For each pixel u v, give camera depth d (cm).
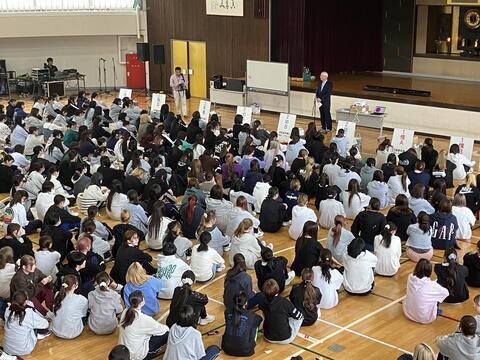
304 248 991
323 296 920
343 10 2552
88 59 2945
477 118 1884
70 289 850
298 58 2386
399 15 2647
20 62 2859
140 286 870
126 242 965
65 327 848
